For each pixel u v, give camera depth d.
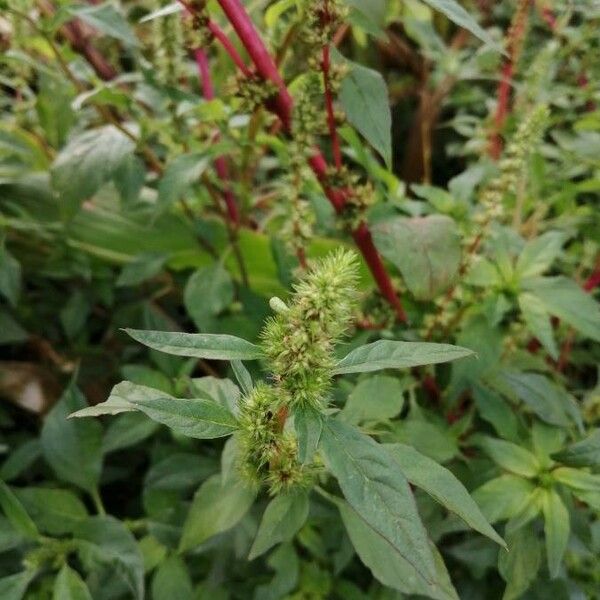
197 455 0.39
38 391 0.49
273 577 0.37
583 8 0.53
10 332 0.48
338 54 0.33
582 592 0.34
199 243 0.53
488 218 0.36
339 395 0.36
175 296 0.58
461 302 0.39
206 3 0.34
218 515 0.31
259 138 0.40
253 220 0.55
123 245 0.55
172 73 0.41
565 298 0.34
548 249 0.36
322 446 0.19
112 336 0.54
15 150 0.46
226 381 0.28
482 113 0.70
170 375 0.40
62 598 0.32
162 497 0.39
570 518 0.32
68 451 0.37
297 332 0.19
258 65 0.34
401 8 0.71
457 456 0.37
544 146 0.53
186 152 0.43
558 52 0.58
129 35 0.39
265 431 0.21
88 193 0.41
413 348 0.20
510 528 0.29
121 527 0.34
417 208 0.42
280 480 0.23
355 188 0.36
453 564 0.40
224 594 0.36
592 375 0.52
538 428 0.32
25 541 0.35
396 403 0.31
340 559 0.36
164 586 0.35
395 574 0.28
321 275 0.19
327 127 0.35
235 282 0.50
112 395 0.21
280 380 0.20
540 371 0.43
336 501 0.29
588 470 0.31
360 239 0.37
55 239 0.53
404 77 0.77
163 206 0.38
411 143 0.70
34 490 0.36
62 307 0.56
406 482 0.18
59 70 0.52
